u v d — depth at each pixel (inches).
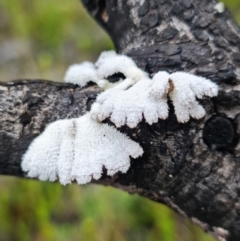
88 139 6.5
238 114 6.5
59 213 12.9
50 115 6.7
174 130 6.5
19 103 6.7
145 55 6.9
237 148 6.6
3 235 12.9
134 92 6.4
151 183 6.9
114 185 7.1
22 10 18.9
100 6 7.7
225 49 6.8
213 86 6.4
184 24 7.0
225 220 7.0
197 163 6.7
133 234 12.3
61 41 18.6
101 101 6.4
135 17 7.2
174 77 6.4
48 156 6.5
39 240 12.7
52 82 6.9
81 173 6.3
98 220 12.4
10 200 12.9
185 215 7.3
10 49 18.6
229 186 6.7
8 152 6.7
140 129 6.5
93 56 18.0
